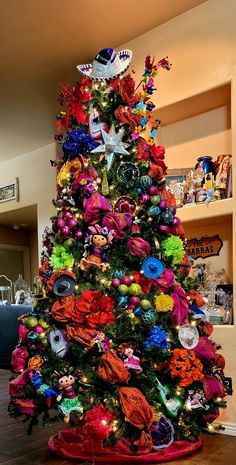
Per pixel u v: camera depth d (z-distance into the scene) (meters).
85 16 2.58
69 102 2.17
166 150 2.99
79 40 2.84
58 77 3.30
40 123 4.19
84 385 1.78
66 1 2.43
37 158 4.97
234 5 2.40
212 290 2.54
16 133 4.45
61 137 2.17
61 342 1.83
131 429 1.78
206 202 2.46
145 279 1.87
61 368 1.79
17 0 2.40
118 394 1.76
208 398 1.84
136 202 1.99
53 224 2.01
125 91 2.06
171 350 1.85
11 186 5.29
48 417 1.82
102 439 1.71
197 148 2.83
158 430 1.87
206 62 2.50
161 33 2.71
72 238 1.94
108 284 1.81
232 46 2.39
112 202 1.99
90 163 2.03
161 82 2.71
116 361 1.71
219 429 1.97
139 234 1.95
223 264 2.64
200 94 2.53
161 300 1.83
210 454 1.93
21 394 1.84
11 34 2.73
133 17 2.61
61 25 2.66
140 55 2.82
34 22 2.62
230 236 2.63
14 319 4.31
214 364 1.91
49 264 2.02
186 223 2.66
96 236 1.86
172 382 1.87
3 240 6.59
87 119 2.09
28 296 4.95
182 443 1.95
